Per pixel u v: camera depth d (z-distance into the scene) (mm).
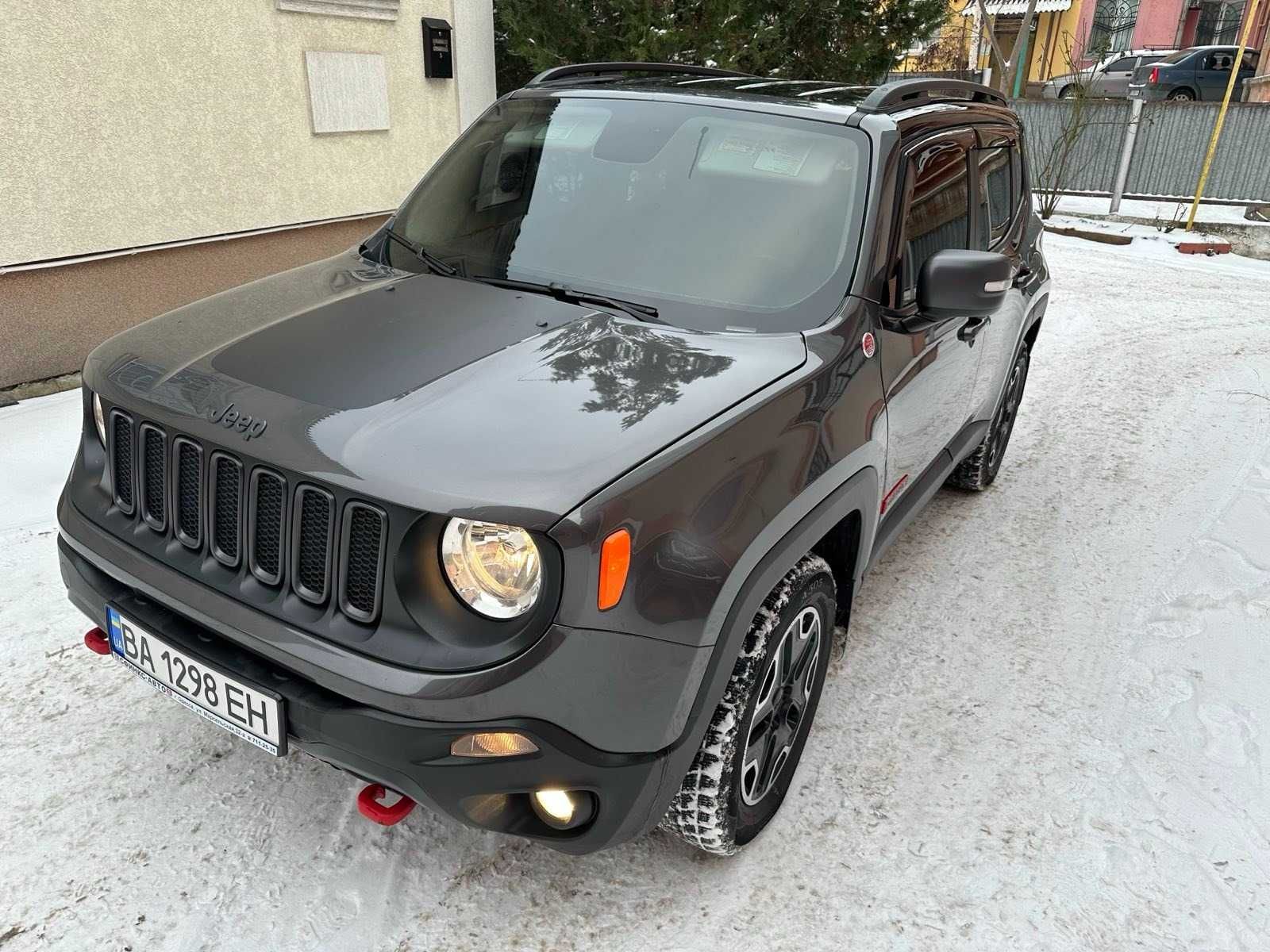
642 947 2088
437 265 2676
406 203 3117
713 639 1864
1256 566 3945
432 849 2303
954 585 3721
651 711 1789
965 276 2457
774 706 2271
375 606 1721
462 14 7008
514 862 2283
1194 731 2910
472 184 2953
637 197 2676
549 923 2133
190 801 2387
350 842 2303
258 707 1813
